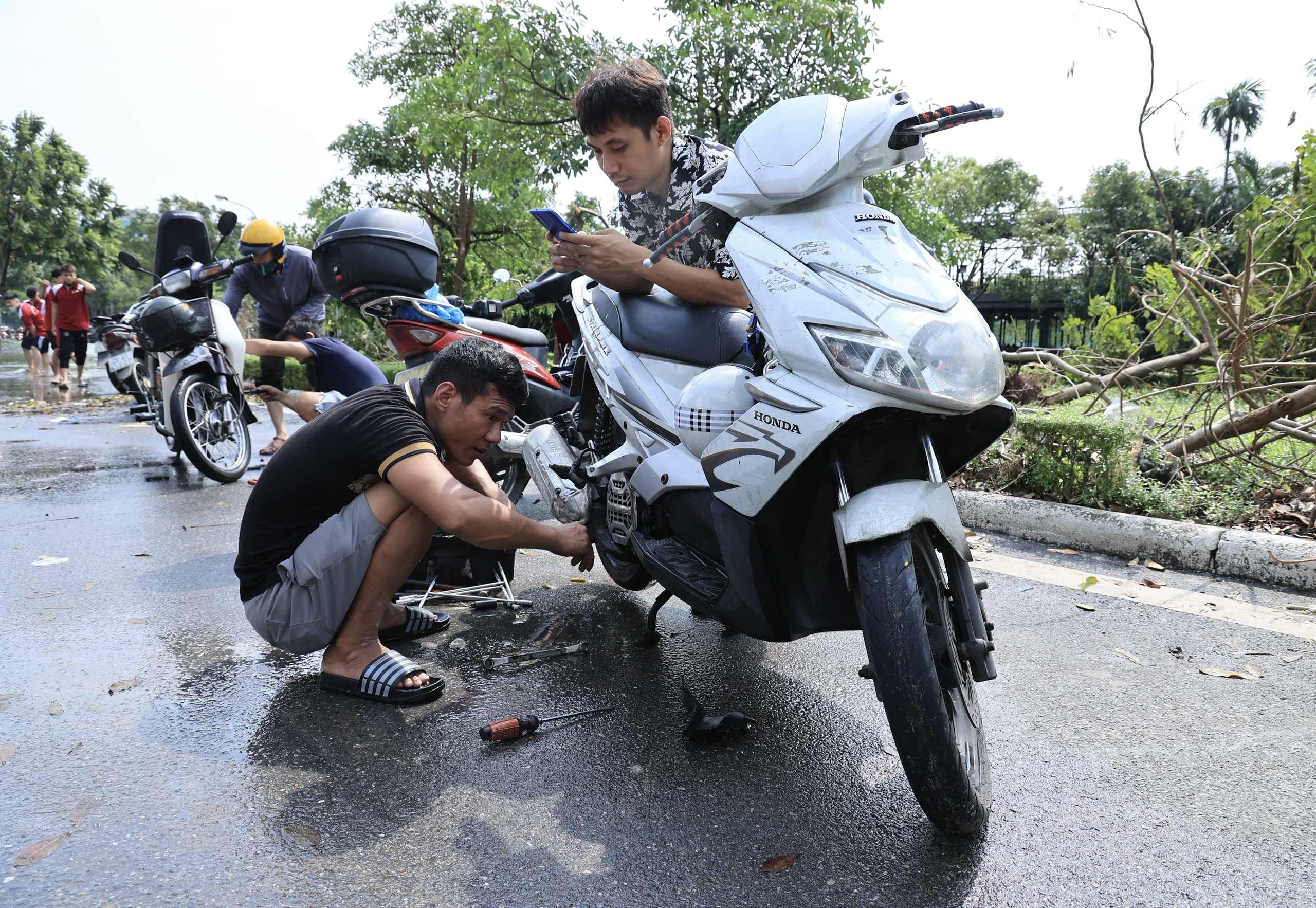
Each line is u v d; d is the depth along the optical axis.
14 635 3.15
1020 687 2.68
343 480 2.56
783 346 1.96
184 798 2.06
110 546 4.43
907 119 2.00
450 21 23.95
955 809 1.76
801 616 2.16
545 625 3.29
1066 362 7.23
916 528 1.92
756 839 1.90
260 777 2.16
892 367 1.80
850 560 1.88
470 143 15.11
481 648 3.06
